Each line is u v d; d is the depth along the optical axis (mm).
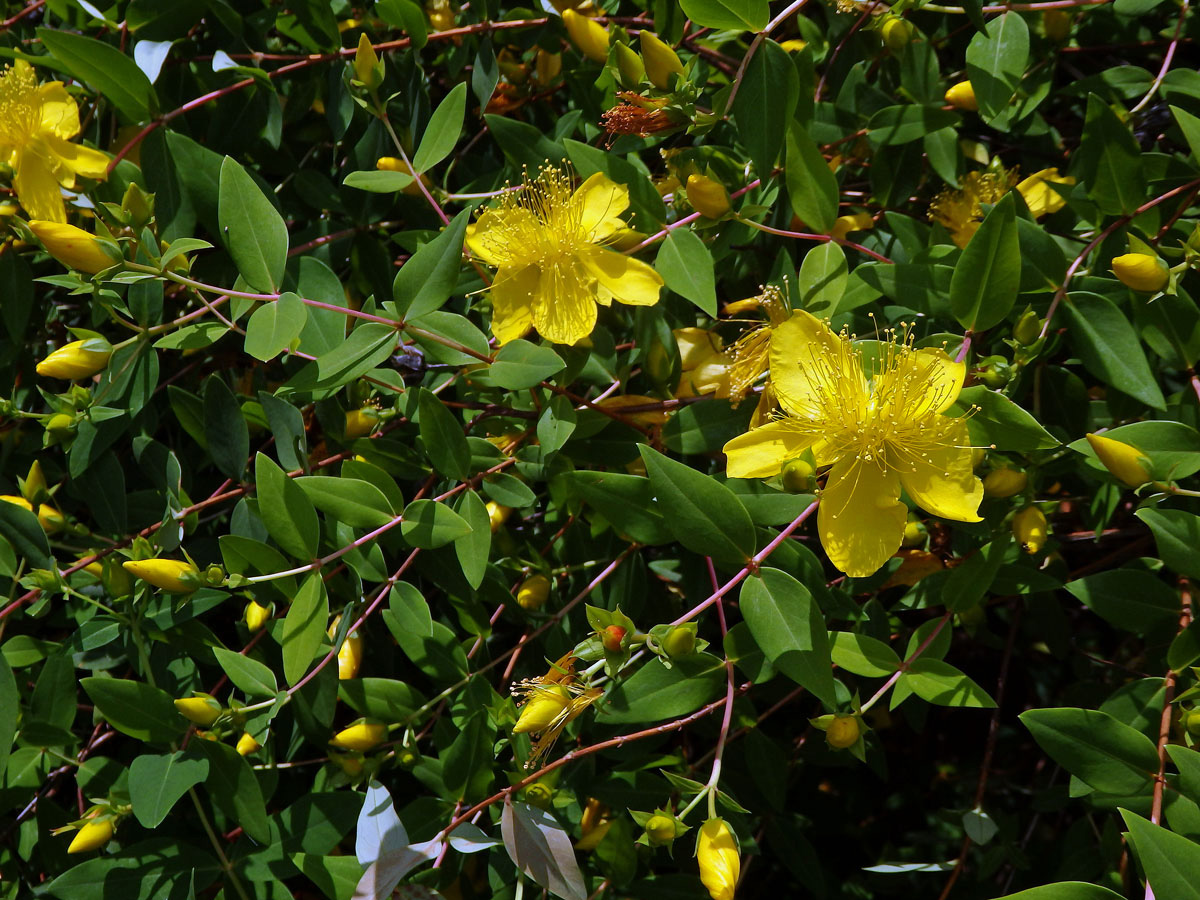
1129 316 403
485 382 406
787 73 398
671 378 417
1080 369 444
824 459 375
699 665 380
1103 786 368
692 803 375
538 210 421
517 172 445
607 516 386
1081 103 488
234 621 487
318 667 405
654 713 379
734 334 442
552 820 383
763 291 422
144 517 436
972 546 409
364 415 424
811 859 450
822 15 474
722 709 426
